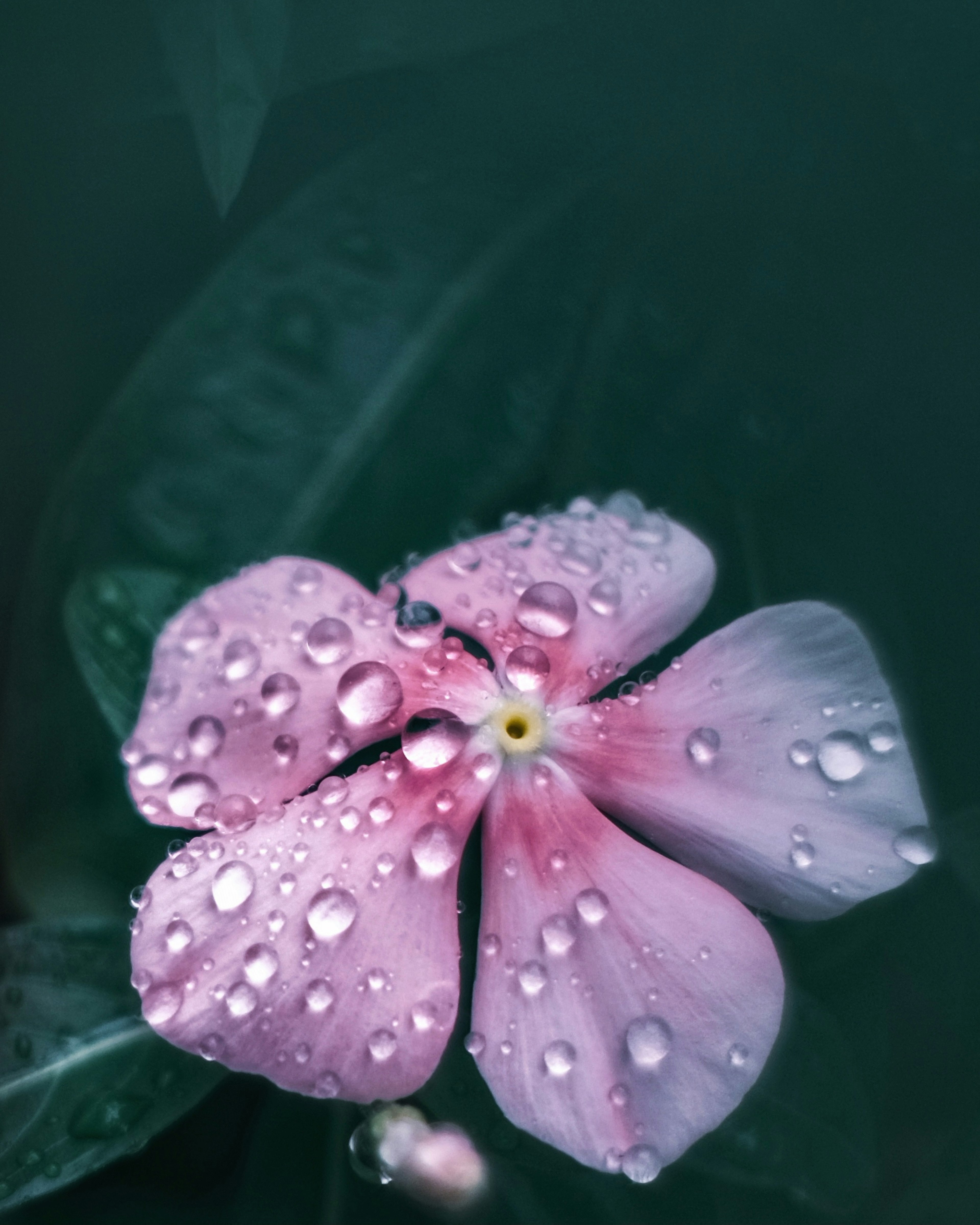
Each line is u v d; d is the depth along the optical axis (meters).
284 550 0.14
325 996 0.12
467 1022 0.13
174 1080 0.13
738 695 0.13
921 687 0.14
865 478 0.14
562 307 0.14
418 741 0.13
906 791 0.13
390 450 0.14
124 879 0.13
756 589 0.14
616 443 0.14
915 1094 0.13
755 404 0.14
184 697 0.12
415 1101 0.13
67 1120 0.13
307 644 0.13
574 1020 0.12
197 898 0.12
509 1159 0.13
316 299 0.14
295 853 0.12
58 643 0.14
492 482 0.14
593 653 0.13
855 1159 0.13
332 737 0.13
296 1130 0.13
